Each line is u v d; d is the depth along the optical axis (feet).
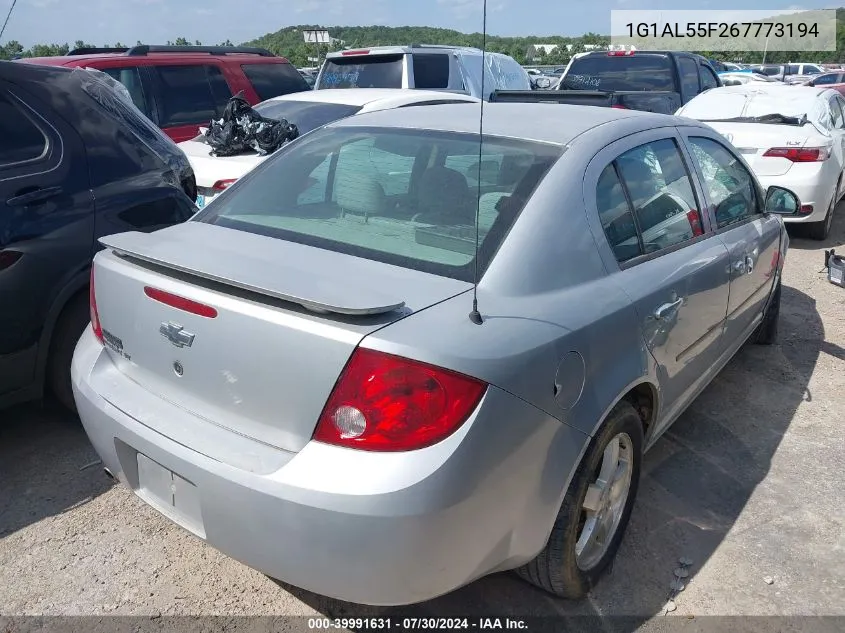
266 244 8.03
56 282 10.74
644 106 28.35
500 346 6.39
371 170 8.96
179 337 7.02
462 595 8.43
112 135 12.17
